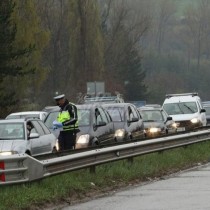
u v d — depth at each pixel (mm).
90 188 34125
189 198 30453
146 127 64562
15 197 28469
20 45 131750
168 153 49875
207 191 32812
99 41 183000
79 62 182375
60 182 32781
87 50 182250
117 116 56188
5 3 101250
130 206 28672
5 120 45219
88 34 182000
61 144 43219
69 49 183125
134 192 33562
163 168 44219
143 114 68438
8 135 43625
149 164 43594
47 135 47062
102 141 49094
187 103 80562
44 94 182375
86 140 46375
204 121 80938
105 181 36219
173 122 70312
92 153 36344
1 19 99250
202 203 28656
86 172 36906
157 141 46344
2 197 27953
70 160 34000
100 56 183000
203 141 59062
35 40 138625
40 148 44625
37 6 188000
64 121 42906
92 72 182000
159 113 68438
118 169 38875
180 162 47719
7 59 99438
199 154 53094
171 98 82250
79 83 180500
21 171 30141
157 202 29578
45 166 31812
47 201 29734
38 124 46438
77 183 33531
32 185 30969
